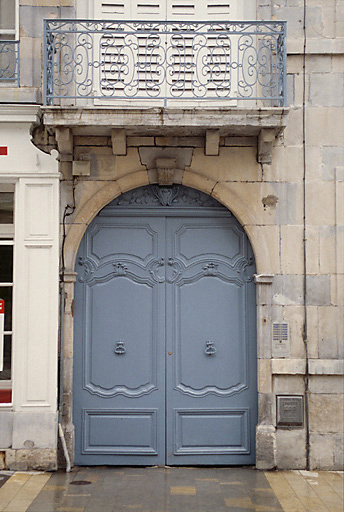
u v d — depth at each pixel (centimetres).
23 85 689
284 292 688
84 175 693
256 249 691
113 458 693
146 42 658
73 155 695
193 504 561
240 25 662
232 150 698
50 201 678
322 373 676
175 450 695
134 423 698
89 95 696
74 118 635
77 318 701
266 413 679
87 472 663
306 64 700
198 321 708
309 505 559
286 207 694
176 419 699
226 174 697
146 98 647
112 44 657
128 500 570
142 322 707
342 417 677
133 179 696
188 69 705
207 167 698
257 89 700
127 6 713
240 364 705
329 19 702
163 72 705
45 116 634
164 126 643
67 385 679
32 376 664
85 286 706
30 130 685
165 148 697
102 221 712
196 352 705
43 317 669
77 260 706
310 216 693
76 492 591
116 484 620
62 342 679
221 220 710
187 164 697
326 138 697
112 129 657
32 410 661
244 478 643
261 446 675
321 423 676
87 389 697
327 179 695
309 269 689
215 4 709
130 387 701
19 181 680
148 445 696
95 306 705
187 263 711
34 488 601
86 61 700
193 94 654
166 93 679
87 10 710
